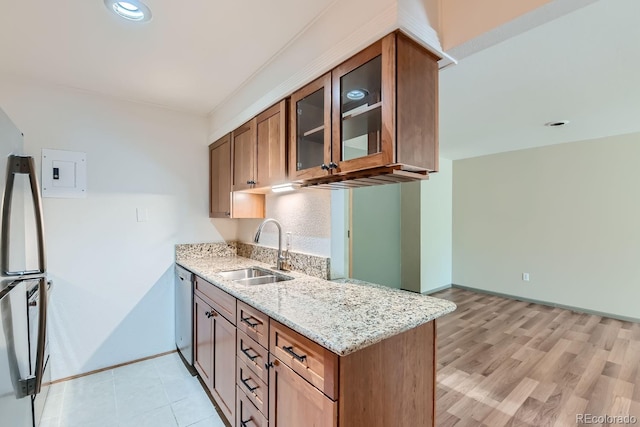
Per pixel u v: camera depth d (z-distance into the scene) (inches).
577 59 77.2
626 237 150.9
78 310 96.7
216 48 72.2
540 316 155.3
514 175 187.3
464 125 133.3
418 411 55.2
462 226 210.8
